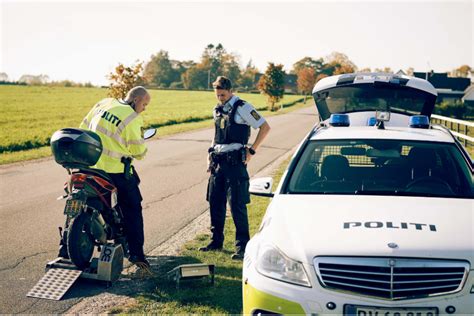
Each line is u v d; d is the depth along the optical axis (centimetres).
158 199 1034
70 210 547
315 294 387
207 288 560
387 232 409
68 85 11650
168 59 18438
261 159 1658
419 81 890
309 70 11662
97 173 575
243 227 670
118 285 575
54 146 552
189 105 6581
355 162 549
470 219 434
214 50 17525
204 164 1509
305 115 4888
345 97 931
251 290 412
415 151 552
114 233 613
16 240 744
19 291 557
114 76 2688
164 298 535
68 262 592
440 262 383
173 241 746
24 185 1180
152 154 1734
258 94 12138
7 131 2686
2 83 11719
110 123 594
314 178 533
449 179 527
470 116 5034
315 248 400
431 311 373
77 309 512
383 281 381
